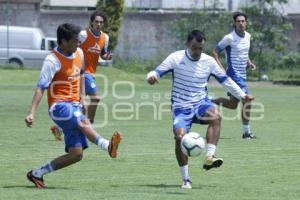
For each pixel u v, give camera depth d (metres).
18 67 92.56
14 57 97.56
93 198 20.33
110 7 94.56
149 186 22.95
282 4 104.00
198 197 20.81
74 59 22.38
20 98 61.34
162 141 35.06
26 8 106.50
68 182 23.70
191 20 101.00
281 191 22.14
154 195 21.03
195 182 23.91
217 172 26.12
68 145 22.38
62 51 22.34
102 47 38.34
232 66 37.59
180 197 20.73
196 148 22.03
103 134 37.97
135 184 23.41
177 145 22.69
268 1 97.06
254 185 23.30
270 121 46.41
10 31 97.62
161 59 103.56
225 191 22.03
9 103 56.38
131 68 101.75
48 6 123.12
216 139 22.42
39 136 36.56
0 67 91.50
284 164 28.09
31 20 106.94
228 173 25.91
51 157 29.44
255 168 27.06
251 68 38.16
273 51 99.31
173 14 105.31
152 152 31.11
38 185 22.44
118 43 106.25
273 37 96.88
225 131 40.41
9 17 105.69
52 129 25.98
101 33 38.25
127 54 106.44
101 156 29.72
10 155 29.95
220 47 37.59
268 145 34.09
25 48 97.75
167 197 20.70
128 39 106.50
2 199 20.08
